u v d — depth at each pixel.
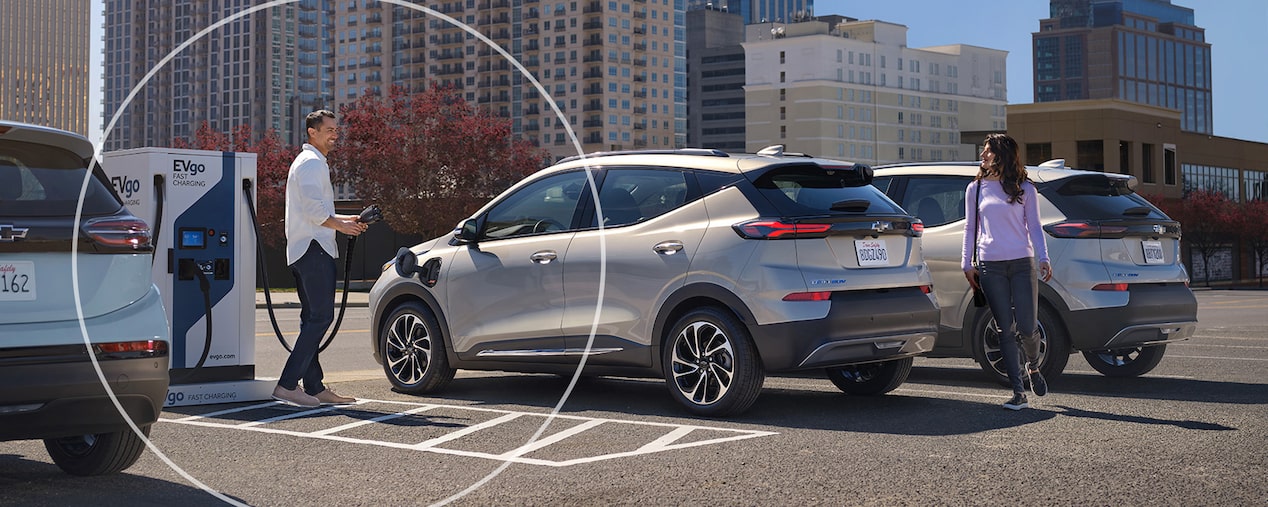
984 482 4.57
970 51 172.00
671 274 6.54
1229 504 4.17
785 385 8.30
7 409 4.11
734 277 6.29
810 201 6.46
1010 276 6.79
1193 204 69.50
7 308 4.14
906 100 163.62
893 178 8.70
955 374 9.11
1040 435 5.72
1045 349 7.90
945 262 8.17
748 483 4.60
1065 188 8.00
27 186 4.31
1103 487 4.47
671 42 186.12
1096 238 7.82
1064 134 78.50
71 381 4.24
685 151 6.96
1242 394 7.50
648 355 6.67
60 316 4.27
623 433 5.92
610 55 175.88
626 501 4.30
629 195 6.99
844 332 6.27
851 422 6.24
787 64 159.00
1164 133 79.69
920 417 6.43
